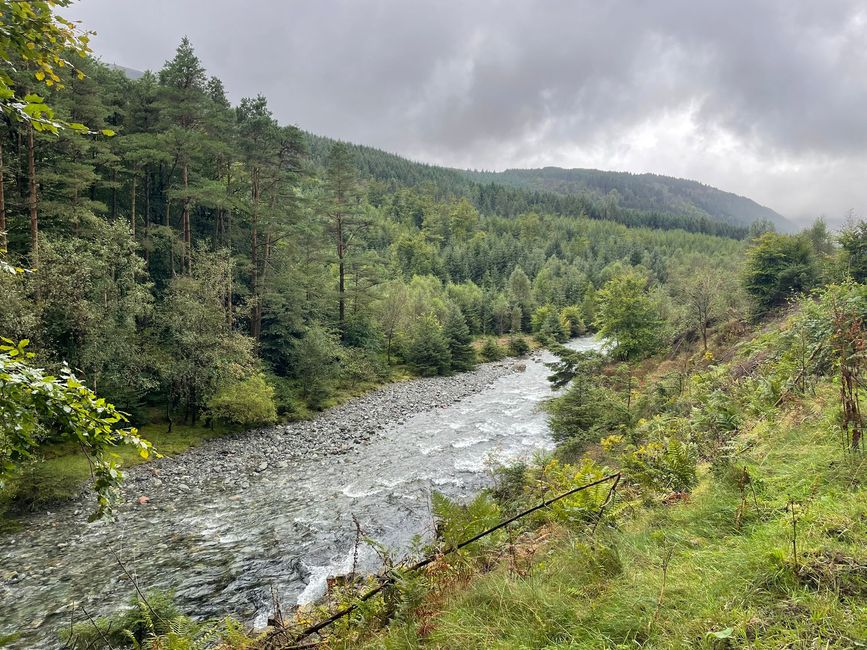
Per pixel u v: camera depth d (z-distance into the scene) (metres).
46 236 20.39
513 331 73.38
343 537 12.84
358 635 3.86
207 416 23.52
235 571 11.16
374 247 100.38
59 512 14.67
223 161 34.19
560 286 89.69
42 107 3.18
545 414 27.28
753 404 7.12
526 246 119.06
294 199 35.56
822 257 28.23
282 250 36.88
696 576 3.10
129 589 10.45
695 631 2.55
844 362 4.71
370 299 42.66
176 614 7.26
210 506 15.48
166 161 29.64
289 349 32.06
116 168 25.97
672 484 5.43
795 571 2.81
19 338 16.14
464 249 104.44
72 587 10.57
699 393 11.37
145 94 30.77
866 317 5.77
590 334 73.69
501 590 3.59
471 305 70.88
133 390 21.28
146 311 21.77
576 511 4.95
